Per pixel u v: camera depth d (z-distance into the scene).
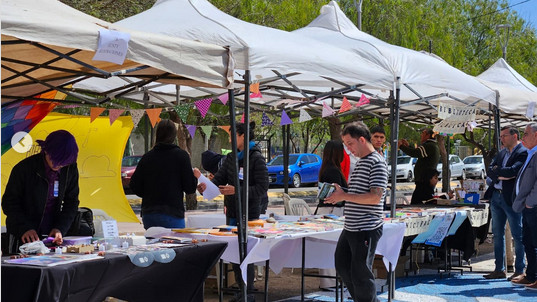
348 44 8.29
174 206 6.62
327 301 7.70
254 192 7.00
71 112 17.84
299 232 6.39
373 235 5.89
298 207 9.74
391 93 8.49
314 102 10.92
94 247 4.81
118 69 5.61
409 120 13.41
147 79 6.26
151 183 6.62
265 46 6.32
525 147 8.70
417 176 10.91
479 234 11.30
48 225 5.12
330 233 6.68
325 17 8.88
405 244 9.55
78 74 5.63
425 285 8.93
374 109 10.91
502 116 13.35
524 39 33.72
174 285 5.09
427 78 8.66
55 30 4.01
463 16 31.92
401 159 37.34
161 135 6.74
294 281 9.11
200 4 7.21
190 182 6.71
